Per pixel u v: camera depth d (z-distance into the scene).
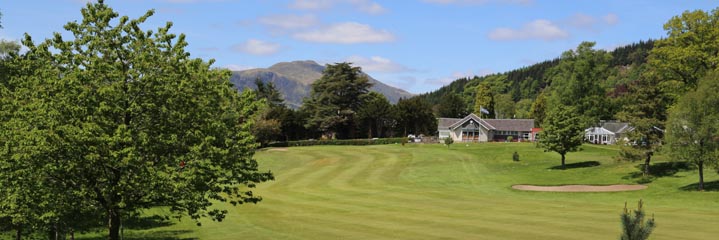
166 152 21.59
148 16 22.08
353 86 125.38
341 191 51.84
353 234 28.83
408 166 73.12
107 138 18.89
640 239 12.01
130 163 19.42
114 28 21.22
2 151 19.98
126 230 32.75
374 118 126.62
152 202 22.50
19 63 21.75
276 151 101.81
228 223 34.38
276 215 37.31
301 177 65.94
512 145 93.56
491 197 46.03
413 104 133.75
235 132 23.33
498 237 26.50
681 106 44.22
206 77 22.05
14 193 20.38
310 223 33.22
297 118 123.88
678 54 56.31
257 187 56.41
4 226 27.06
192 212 22.30
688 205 37.91
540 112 149.62
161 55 21.86
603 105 90.69
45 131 18.92
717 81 43.59
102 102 19.23
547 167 65.69
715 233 26.08
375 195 48.25
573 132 63.66
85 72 19.78
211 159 21.59
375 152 94.19
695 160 43.44
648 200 41.28
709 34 56.12
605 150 83.94
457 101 173.88
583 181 53.84
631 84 54.06
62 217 22.70
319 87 124.75
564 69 94.38
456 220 32.59
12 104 21.45
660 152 49.78
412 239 26.80
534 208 37.91
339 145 114.50
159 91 20.81
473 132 122.50
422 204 41.47
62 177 20.52
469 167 69.31
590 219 31.91
